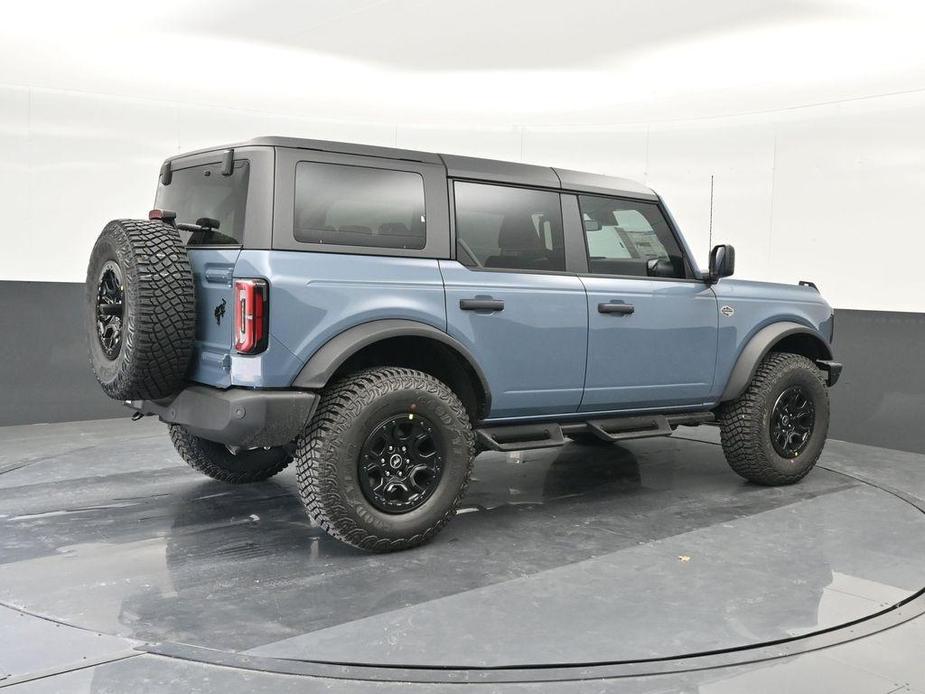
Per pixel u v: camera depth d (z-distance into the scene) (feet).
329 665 8.02
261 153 10.77
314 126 27.68
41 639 8.54
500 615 9.33
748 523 13.28
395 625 9.00
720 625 9.13
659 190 26.73
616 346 13.65
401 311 11.32
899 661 8.31
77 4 17.25
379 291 11.18
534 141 28.55
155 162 24.93
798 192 23.47
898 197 21.42
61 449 18.22
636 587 10.30
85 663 7.98
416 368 12.53
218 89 24.20
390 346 12.45
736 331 15.28
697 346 14.70
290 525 12.79
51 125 23.26
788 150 23.59
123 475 15.87
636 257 14.42
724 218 25.21
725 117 24.99
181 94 24.63
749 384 15.47
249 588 10.11
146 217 24.90
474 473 16.80
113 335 11.46
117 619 9.09
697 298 14.70
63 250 23.71
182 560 11.12
